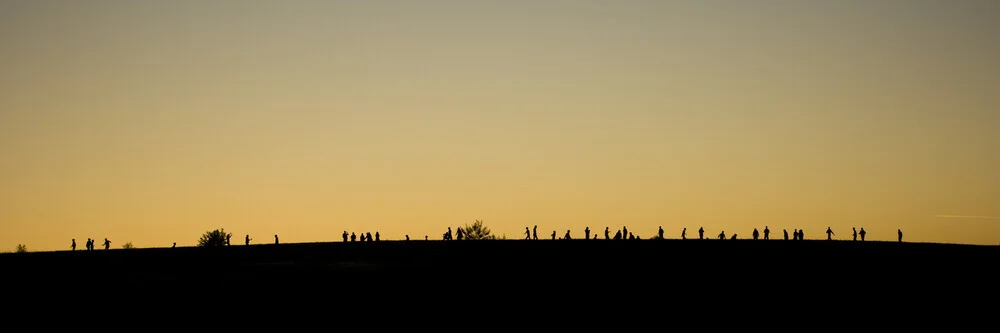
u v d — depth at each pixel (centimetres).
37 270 7444
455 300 6191
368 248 8931
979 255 7856
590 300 6212
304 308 5947
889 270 7181
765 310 5912
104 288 6500
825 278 6881
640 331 5459
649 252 8412
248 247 9062
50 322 5578
